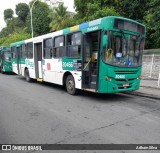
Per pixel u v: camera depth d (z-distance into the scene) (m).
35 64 13.52
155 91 10.59
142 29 9.10
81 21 22.89
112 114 6.81
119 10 20.05
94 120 6.19
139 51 9.10
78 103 8.37
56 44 10.98
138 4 18.61
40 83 14.53
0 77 18.84
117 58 8.29
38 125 5.79
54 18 35.75
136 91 10.57
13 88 12.30
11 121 6.15
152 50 15.78
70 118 6.39
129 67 8.65
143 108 7.62
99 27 7.98
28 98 9.38
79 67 9.20
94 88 8.55
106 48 7.96
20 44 15.82
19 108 7.64
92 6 20.83
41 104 8.22
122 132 5.23
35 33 42.62
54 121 6.11
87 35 8.86
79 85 9.32
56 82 11.23
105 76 8.05
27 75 15.17
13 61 18.02
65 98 9.34
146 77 15.80
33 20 43.84
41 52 12.82
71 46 9.72
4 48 21.27
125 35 8.45
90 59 8.95
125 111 7.18
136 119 6.29
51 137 4.95
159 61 14.92
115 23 8.05
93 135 5.05
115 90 8.32
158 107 7.79
